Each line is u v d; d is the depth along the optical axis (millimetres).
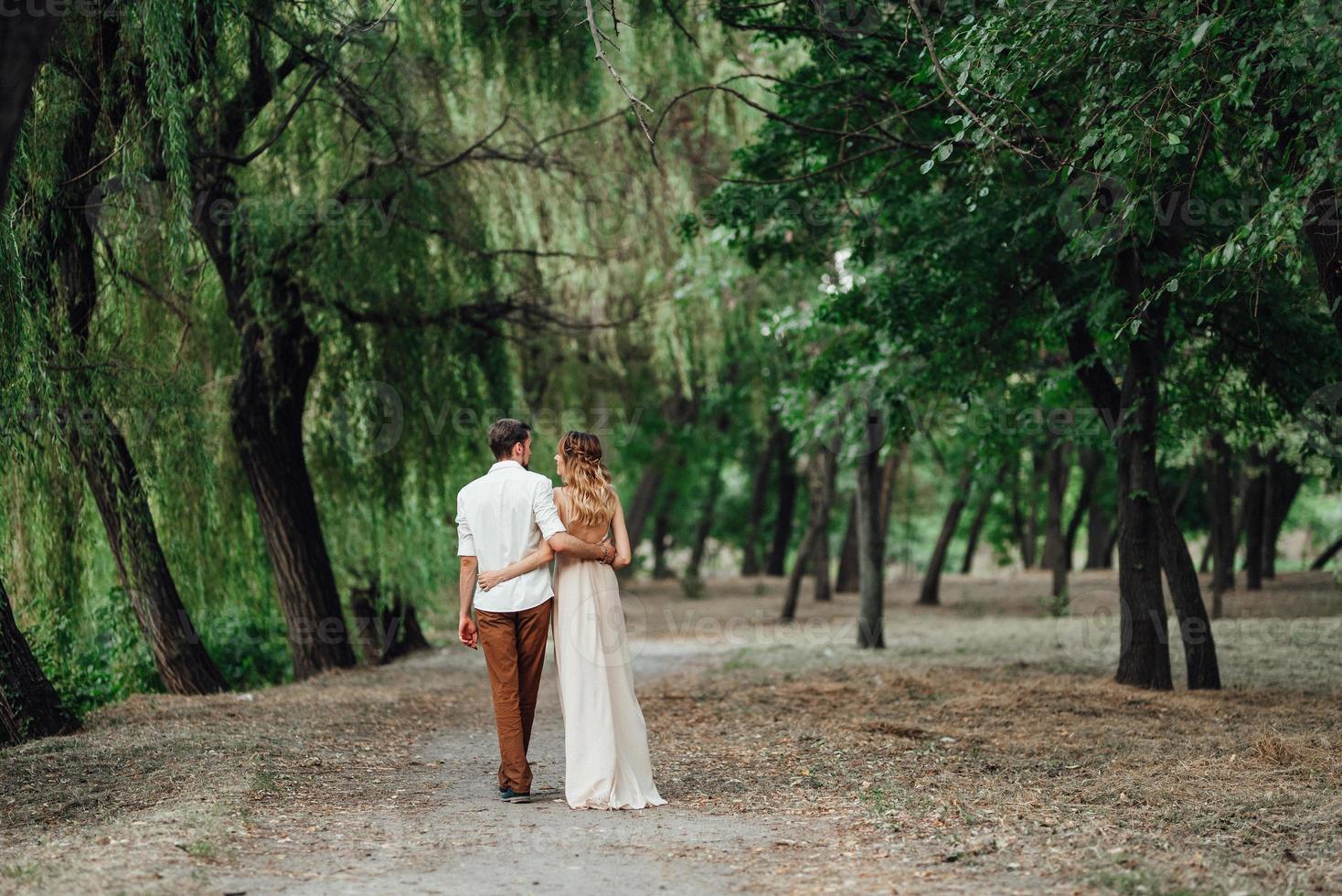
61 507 9938
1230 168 8148
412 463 13953
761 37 10273
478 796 6121
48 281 8805
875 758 7305
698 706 10305
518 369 17141
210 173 11023
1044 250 10336
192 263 11648
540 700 11195
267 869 4480
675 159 15367
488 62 11664
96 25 8633
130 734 8016
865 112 10484
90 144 8961
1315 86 6176
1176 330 10594
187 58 8977
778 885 4320
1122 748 7684
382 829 5250
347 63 11062
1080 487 35344
